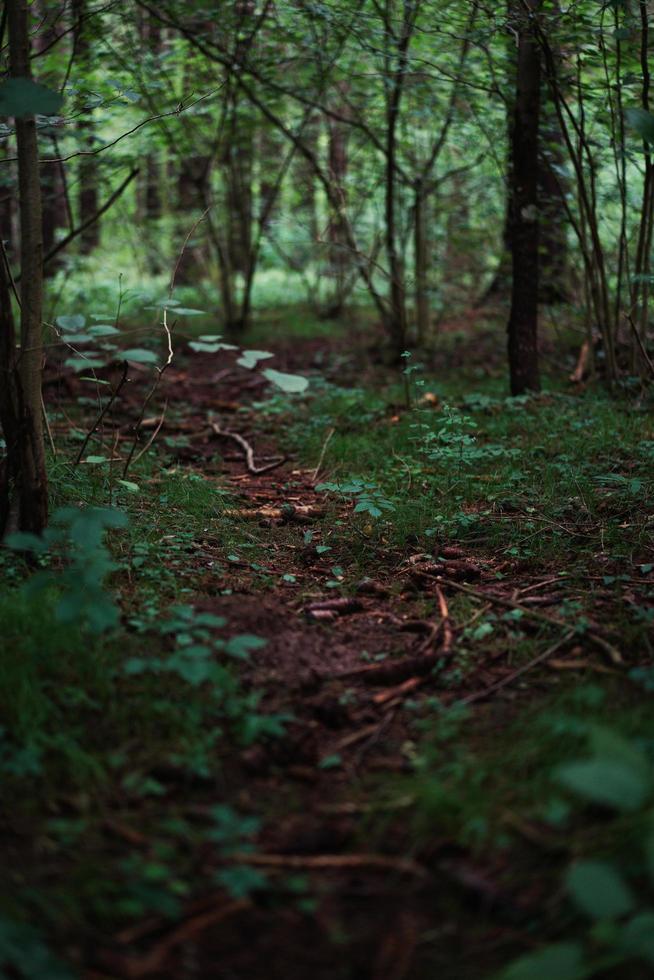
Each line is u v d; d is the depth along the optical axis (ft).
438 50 22.67
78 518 9.30
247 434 21.04
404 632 11.07
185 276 39.88
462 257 30.35
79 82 20.24
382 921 6.61
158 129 27.37
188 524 14.23
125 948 6.38
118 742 8.50
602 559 12.83
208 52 24.45
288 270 40.45
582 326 27.45
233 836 7.05
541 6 18.48
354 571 13.07
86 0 20.88
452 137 26.48
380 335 30.68
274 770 8.34
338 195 27.96
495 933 6.49
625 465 16.43
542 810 7.45
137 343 28.66
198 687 9.26
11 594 10.57
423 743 8.64
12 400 11.73
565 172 21.62
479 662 10.16
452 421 16.88
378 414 21.45
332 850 7.33
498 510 14.93
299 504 16.06
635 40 19.43
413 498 15.52
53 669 9.19
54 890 6.72
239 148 31.42
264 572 12.92
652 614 10.69
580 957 5.77
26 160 11.36
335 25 21.06
